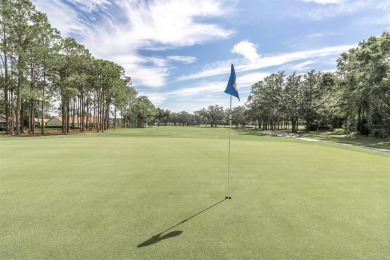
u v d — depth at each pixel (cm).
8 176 861
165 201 605
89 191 685
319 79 5991
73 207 559
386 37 3344
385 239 419
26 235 420
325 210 555
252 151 1605
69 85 4241
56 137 3003
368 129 4047
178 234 429
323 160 1255
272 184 778
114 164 1097
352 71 4147
